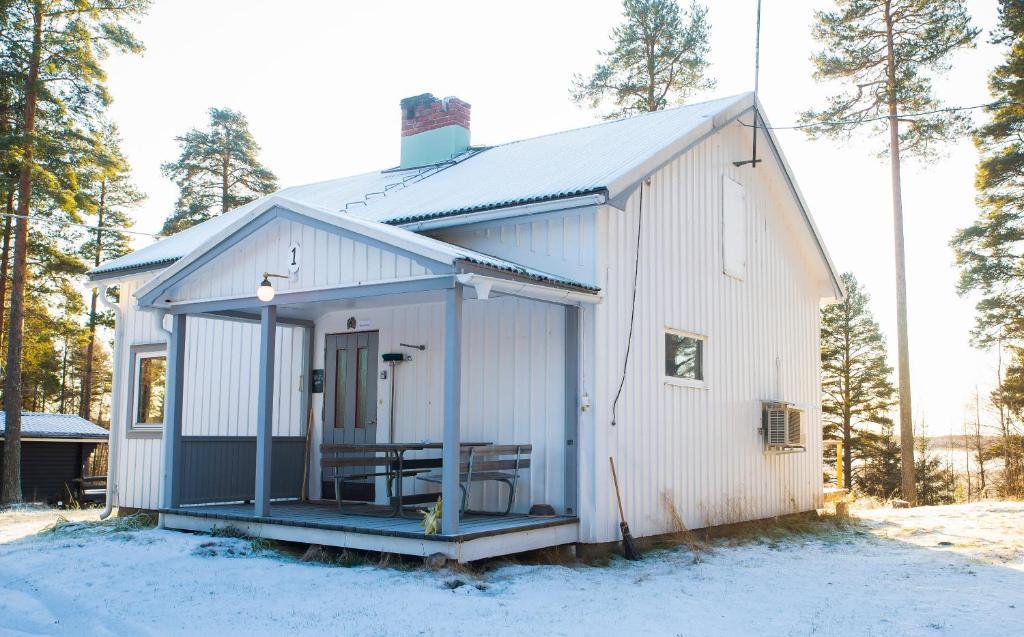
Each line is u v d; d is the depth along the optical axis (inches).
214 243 397.4
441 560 307.3
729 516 459.8
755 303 517.0
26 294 1107.9
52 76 823.7
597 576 322.7
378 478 440.1
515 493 383.9
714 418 458.6
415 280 326.3
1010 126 960.9
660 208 423.8
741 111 494.3
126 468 540.7
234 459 447.5
